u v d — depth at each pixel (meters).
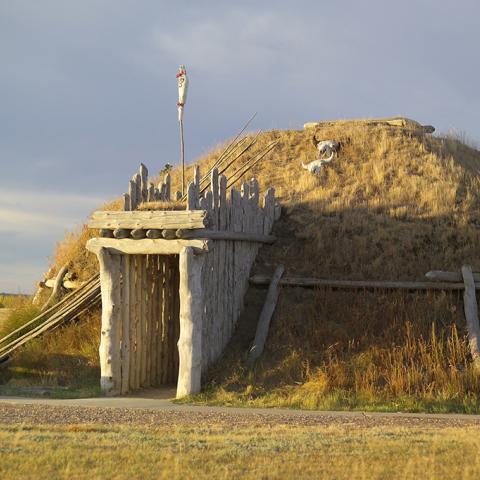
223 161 28.61
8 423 11.45
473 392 15.22
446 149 27.77
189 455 8.87
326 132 28.53
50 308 21.72
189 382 15.88
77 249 24.50
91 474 7.95
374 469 8.20
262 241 20.55
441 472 8.13
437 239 20.59
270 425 11.71
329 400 14.81
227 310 18.34
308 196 23.70
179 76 19.86
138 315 17.66
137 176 18.89
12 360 19.20
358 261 20.20
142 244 16.64
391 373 15.76
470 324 17.33
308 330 17.88
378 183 24.42
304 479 7.81
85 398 16.08
